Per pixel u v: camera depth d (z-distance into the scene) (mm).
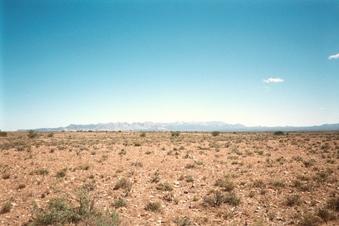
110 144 43938
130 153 32469
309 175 20328
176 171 22281
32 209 13508
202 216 12984
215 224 12125
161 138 60969
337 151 34125
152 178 19891
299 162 26219
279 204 14430
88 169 22891
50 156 29734
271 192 16406
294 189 16969
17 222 12039
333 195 15547
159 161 26828
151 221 12336
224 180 18531
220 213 13227
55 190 16672
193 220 12492
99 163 25547
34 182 18688
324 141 51281
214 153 32969
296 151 35094
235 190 16922
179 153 32750
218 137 66062
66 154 31266
